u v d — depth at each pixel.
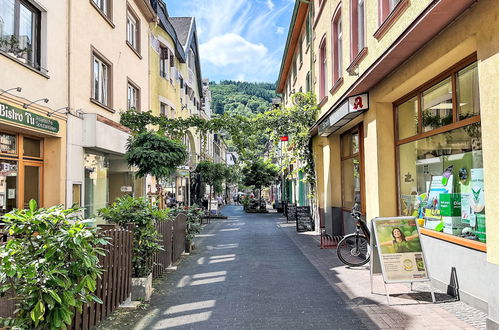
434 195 7.00
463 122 6.08
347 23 10.91
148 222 6.52
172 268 8.77
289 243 13.12
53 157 9.75
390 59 7.01
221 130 15.71
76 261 3.79
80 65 10.95
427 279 6.05
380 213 8.53
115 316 5.45
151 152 11.72
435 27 5.70
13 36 8.20
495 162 4.61
